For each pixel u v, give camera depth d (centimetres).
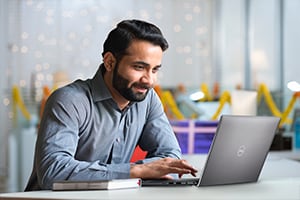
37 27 636
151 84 214
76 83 226
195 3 682
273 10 676
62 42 643
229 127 198
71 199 174
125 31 211
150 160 231
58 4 641
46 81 636
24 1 632
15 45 629
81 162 205
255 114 340
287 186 206
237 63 685
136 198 175
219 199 175
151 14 672
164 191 189
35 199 178
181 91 654
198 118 541
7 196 183
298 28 661
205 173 199
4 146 598
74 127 214
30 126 607
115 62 215
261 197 180
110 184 191
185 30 681
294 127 473
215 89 677
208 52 686
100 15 654
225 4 682
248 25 682
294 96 542
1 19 625
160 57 214
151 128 250
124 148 238
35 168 226
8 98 615
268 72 679
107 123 225
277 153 418
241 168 210
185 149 369
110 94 223
